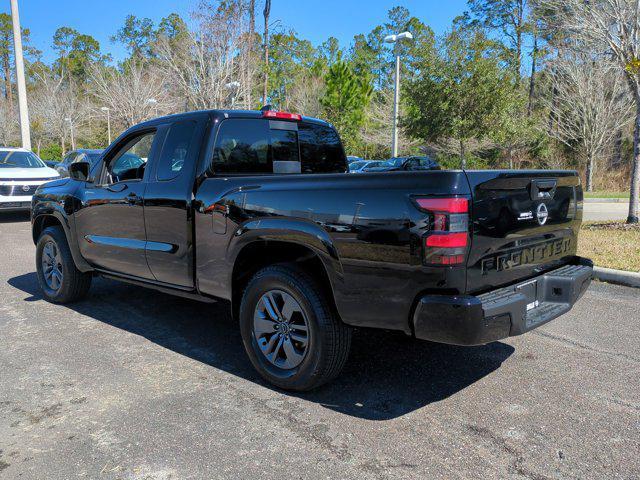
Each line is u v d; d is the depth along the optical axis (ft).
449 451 9.18
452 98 62.18
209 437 9.61
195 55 75.31
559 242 12.34
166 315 17.16
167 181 13.78
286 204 11.16
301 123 15.55
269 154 14.56
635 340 14.73
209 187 12.73
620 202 63.05
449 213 9.12
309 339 10.97
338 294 10.50
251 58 78.48
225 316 17.08
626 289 20.25
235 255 12.12
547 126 93.76
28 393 11.37
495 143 92.43
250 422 10.16
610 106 82.07
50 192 18.21
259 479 8.36
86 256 16.88
